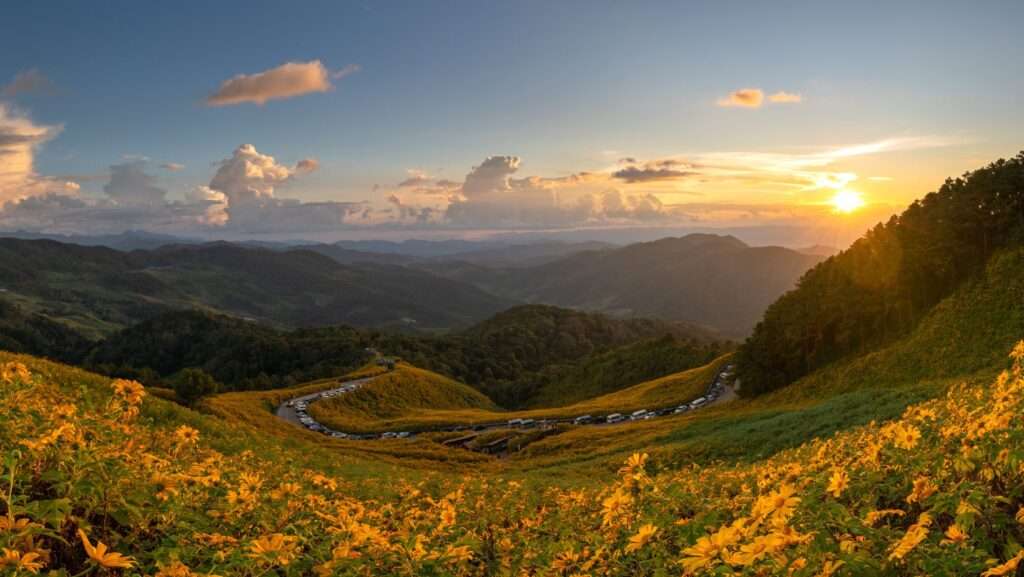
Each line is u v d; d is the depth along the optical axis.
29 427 5.64
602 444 57.69
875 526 4.92
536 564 6.18
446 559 4.52
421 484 13.89
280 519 6.05
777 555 3.50
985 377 35.44
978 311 55.69
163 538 5.07
